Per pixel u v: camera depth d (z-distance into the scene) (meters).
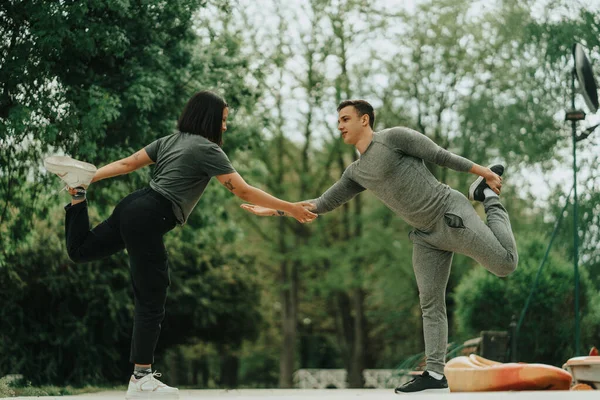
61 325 14.54
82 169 4.37
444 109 22.53
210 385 31.38
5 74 9.98
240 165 16.58
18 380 13.09
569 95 18.19
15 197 11.44
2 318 13.89
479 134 21.03
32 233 11.82
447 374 5.78
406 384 4.79
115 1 9.94
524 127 18.95
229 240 16.47
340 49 23.38
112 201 12.25
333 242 25.58
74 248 4.38
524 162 19.83
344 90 23.28
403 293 23.84
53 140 10.25
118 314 15.78
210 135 4.48
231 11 12.89
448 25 22.36
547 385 5.31
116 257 15.26
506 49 20.78
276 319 29.98
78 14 9.83
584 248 15.23
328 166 24.89
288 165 25.27
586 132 10.51
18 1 10.03
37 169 11.19
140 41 11.16
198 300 19.16
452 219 4.68
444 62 22.41
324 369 31.80
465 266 21.58
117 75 10.97
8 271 13.44
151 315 4.33
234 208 24.78
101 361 15.47
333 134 24.34
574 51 10.15
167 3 10.85
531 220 20.42
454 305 21.56
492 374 5.40
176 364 28.50
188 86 11.84
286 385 25.31
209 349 28.09
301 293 27.45
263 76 13.66
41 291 14.48
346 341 26.72
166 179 4.35
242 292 21.64
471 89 22.09
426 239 4.83
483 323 13.34
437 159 4.74
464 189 21.80
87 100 10.24
